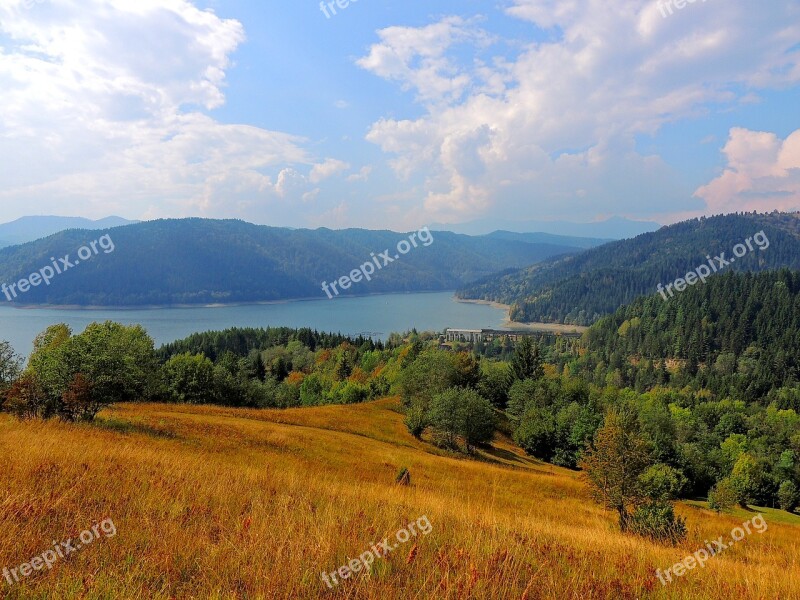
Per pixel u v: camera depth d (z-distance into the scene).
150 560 5.80
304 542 6.68
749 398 162.62
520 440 67.88
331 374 126.12
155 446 20.77
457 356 94.06
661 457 67.75
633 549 10.15
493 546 7.66
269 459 26.31
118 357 29.69
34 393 26.33
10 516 6.60
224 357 102.81
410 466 35.66
